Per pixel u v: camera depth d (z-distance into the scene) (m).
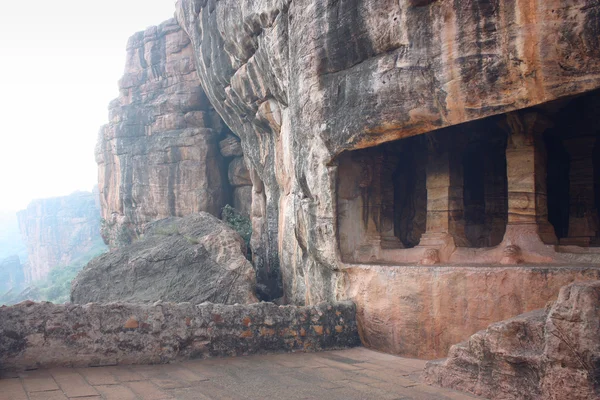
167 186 25.77
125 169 27.16
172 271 14.05
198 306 7.76
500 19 7.05
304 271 11.72
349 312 9.16
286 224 14.20
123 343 7.03
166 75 26.70
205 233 15.01
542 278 7.09
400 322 8.49
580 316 5.05
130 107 27.42
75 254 76.69
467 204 11.57
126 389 5.80
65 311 6.79
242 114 17.86
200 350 7.59
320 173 10.07
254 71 14.92
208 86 19.34
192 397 5.61
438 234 9.82
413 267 8.52
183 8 21.33
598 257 7.57
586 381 4.93
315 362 7.68
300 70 10.27
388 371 7.23
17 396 5.35
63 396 5.41
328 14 9.43
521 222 8.56
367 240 10.41
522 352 5.58
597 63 6.39
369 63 8.83
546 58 6.71
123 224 27.52
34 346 6.52
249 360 7.62
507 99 7.19
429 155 10.26
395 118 8.41
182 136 25.47
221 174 25.88
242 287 13.63
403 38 8.20
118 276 14.23
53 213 83.44
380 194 10.71
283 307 8.49
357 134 9.02
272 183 16.75
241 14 14.21
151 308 7.37
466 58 7.41
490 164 11.31
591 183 9.73
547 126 8.74
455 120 7.81
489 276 7.58
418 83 8.05
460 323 7.83
